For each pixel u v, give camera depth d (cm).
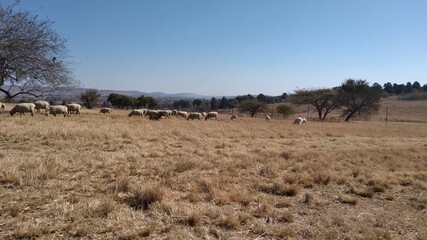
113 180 647
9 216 429
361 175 827
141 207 503
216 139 1493
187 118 3569
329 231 450
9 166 648
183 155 994
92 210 458
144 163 825
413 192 695
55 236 383
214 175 741
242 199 561
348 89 5906
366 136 2145
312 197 604
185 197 565
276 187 656
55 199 507
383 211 562
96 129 1457
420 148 1475
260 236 427
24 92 2341
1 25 2092
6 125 1479
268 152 1130
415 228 484
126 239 391
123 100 8644
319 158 1045
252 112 6850
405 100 11888
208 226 446
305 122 3841
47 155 860
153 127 1858
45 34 2291
